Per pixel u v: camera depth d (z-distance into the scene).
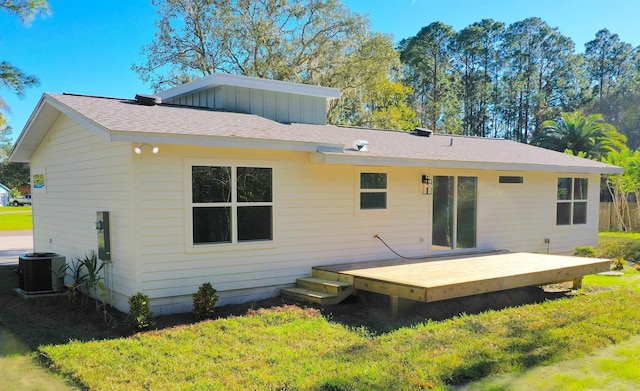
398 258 9.03
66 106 6.96
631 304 6.71
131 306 5.84
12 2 10.90
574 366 4.34
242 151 7.12
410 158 8.53
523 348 4.75
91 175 7.41
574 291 8.27
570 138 25.69
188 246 6.65
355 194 8.45
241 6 22.53
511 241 10.97
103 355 4.77
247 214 7.23
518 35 45.81
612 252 12.48
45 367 4.59
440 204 9.77
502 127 46.62
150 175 6.33
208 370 4.33
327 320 6.20
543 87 45.44
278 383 3.97
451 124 42.50
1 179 57.47
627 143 36.38
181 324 5.98
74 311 6.73
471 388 3.87
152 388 3.93
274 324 5.97
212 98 9.72
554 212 11.84
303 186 7.81
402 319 6.33
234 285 7.11
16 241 17.69
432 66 43.84
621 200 20.47
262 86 9.73
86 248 7.71
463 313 6.48
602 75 46.66
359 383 3.87
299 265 7.79
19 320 6.29
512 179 10.95
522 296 7.80
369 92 24.47
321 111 10.77
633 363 4.39
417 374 4.07
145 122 6.48
